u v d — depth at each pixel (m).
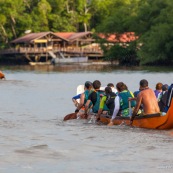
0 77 123.00
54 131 41.44
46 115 53.44
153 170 28.47
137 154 32.31
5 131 41.28
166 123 41.81
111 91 46.03
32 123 46.62
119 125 44.41
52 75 142.88
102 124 45.62
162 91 45.91
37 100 70.50
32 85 102.69
